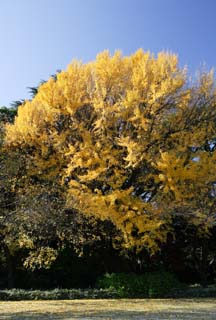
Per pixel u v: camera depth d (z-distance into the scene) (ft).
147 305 44.09
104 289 56.70
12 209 57.77
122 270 63.82
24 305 46.16
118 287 55.42
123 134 54.08
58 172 56.65
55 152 57.41
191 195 51.70
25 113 58.70
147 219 50.67
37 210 53.67
